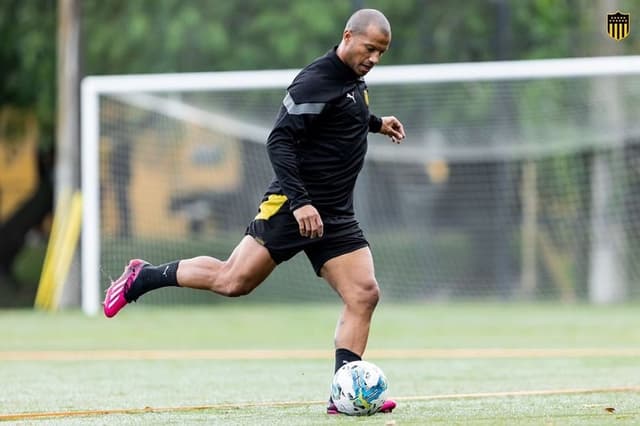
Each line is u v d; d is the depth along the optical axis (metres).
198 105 70.19
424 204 77.31
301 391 29.30
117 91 65.62
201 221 72.38
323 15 88.44
